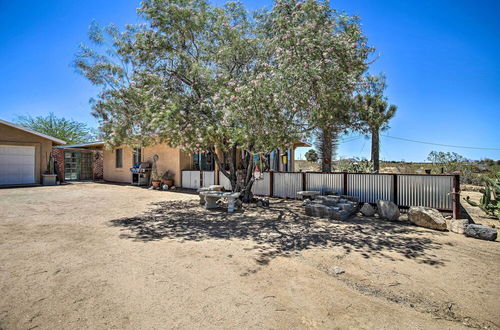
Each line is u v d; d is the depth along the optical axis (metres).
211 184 12.71
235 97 5.95
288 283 3.21
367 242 4.85
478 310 2.71
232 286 3.11
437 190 6.94
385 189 7.85
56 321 2.38
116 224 6.12
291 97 6.32
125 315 2.49
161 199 10.22
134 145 8.62
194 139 6.59
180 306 2.66
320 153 17.31
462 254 4.25
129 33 7.00
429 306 2.77
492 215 7.38
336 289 3.08
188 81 7.09
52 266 3.59
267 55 7.51
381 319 2.51
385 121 11.32
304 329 2.34
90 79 7.54
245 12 7.71
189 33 7.05
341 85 6.59
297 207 8.52
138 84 6.82
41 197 10.60
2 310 2.53
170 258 3.97
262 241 4.89
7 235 5.09
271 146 6.86
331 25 6.45
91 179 20.50
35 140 15.66
